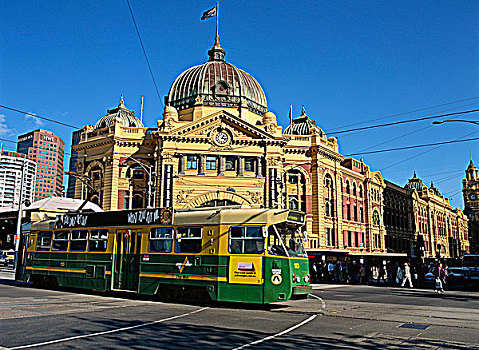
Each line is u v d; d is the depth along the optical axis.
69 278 23.56
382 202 74.75
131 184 51.25
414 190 90.44
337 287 34.81
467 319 15.98
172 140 49.12
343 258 48.19
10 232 53.72
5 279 32.88
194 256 19.28
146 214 21.20
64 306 17.12
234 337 11.59
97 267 22.34
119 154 51.59
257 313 16.64
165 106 53.00
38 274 25.45
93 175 53.38
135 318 14.41
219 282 18.44
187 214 20.03
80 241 23.59
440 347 10.88
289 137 55.69
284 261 18.00
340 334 12.45
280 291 17.67
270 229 18.28
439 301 23.59
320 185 55.00
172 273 19.67
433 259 73.25
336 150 59.69
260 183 49.50
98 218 23.06
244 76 58.56
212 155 49.56
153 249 20.56
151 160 51.66
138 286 20.56
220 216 19.09
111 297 21.41
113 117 58.34
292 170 55.00
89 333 11.62
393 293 29.05
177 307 17.83
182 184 48.34
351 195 63.84
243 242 18.45
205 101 54.75
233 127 50.56
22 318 13.86
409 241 85.62
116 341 10.70
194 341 10.93
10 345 10.02
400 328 13.66
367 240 66.88
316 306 19.61
